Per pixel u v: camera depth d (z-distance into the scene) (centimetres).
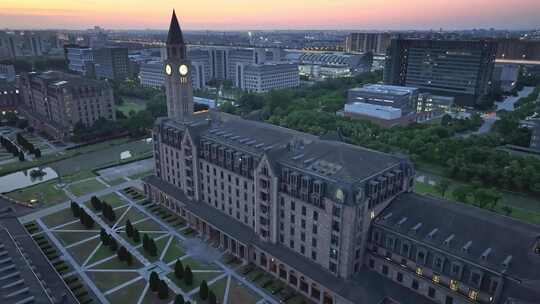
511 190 14438
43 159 17712
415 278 7706
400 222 8050
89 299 8581
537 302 5822
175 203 12525
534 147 18338
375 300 7669
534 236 6856
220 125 12431
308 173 8619
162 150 13350
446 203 8394
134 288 8994
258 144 10538
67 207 13025
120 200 13625
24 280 7581
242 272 9675
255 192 9656
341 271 8256
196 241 11050
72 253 10312
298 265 8862
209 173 11494
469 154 15838
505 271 6444
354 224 7844
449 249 7206
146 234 10406
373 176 8350
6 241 8894
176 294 8800
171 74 15962
